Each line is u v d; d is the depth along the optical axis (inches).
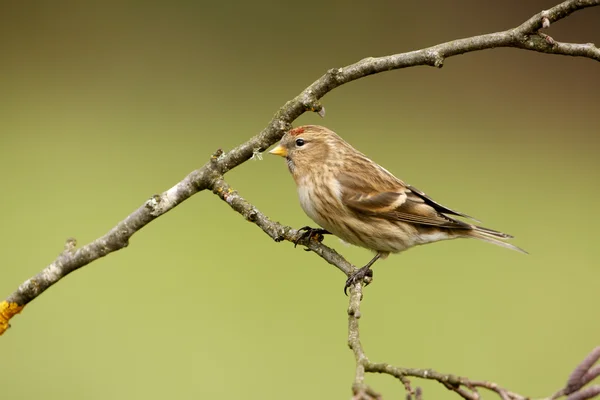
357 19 709.3
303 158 256.2
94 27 696.4
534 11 724.7
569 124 666.8
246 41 695.1
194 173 202.7
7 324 193.2
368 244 255.3
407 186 259.0
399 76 690.2
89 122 607.8
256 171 542.3
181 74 669.9
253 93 657.6
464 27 717.3
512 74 701.9
